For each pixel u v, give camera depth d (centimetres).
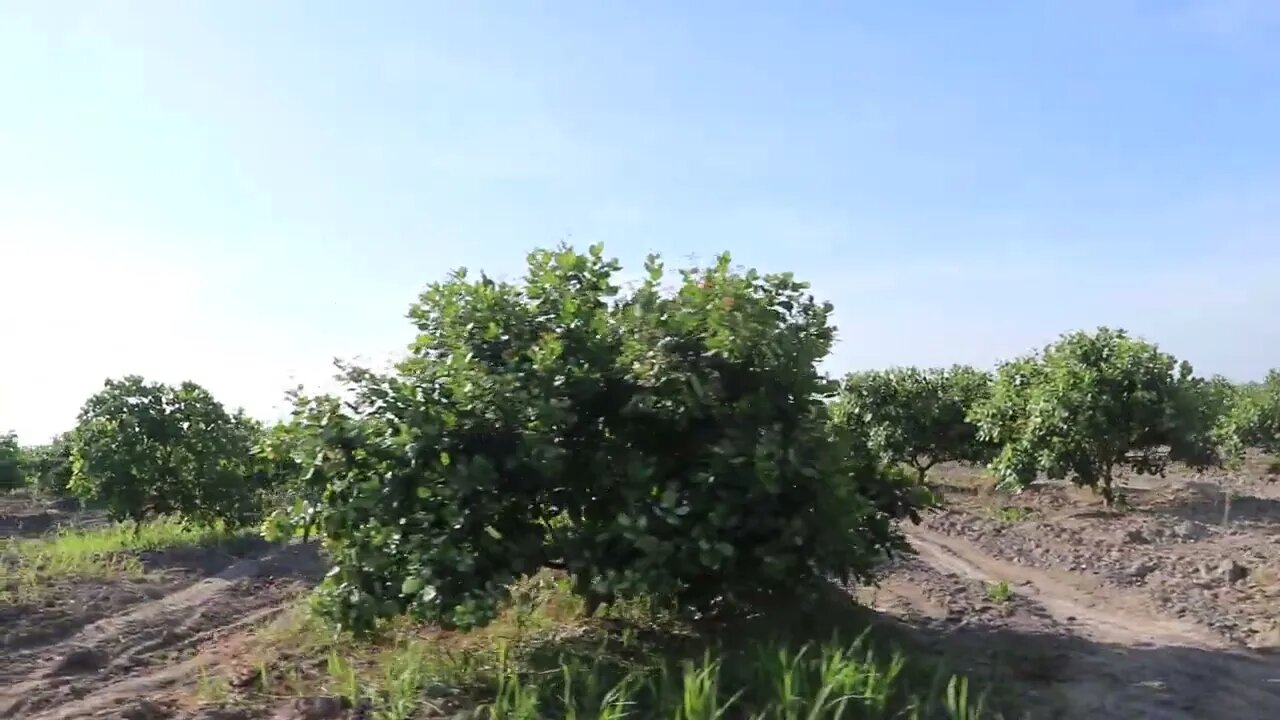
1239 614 979
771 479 675
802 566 722
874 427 2344
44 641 975
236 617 1121
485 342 750
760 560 720
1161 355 1680
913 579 1152
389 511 673
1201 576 1152
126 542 1622
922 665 723
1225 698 704
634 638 782
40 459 2706
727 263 784
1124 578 1158
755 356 738
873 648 728
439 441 681
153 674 852
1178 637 891
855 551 721
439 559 655
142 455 1638
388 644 825
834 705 610
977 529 1573
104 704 729
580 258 785
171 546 1597
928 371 2427
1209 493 1978
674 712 603
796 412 750
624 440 742
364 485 677
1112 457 1716
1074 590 1121
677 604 789
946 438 2355
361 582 692
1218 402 1825
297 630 921
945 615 970
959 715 611
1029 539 1462
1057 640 862
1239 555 1273
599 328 746
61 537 1762
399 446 682
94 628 1027
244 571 1409
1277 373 2641
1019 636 877
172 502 1680
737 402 729
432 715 625
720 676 670
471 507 672
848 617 838
